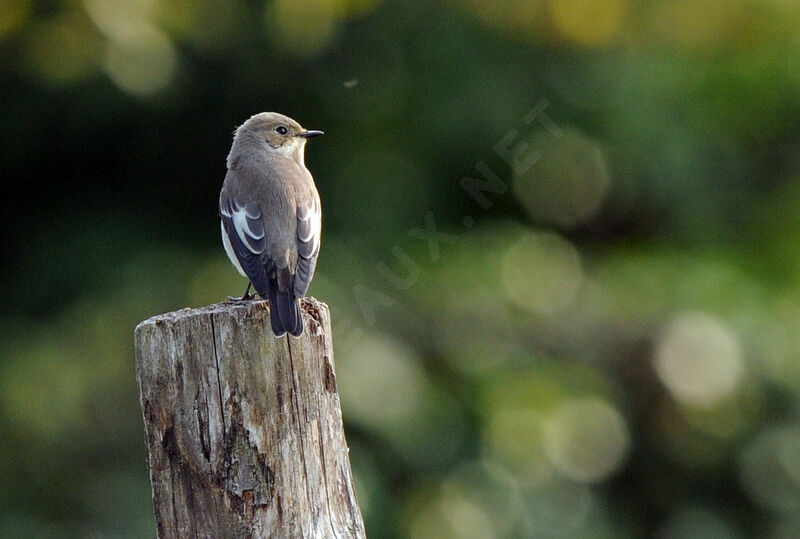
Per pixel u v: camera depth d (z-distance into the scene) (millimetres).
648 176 15266
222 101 14336
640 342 14570
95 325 13352
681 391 14438
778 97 15961
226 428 6531
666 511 14766
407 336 13805
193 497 6551
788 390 14633
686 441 14664
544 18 14430
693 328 14492
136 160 14555
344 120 14734
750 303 15016
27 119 13688
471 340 14109
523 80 14633
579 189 15344
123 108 13547
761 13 15523
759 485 14773
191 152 14555
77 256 14133
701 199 15609
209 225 14609
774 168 16547
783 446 14633
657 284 15109
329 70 14469
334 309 13453
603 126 15023
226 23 13633
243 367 6555
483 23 14445
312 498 6594
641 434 14719
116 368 13148
